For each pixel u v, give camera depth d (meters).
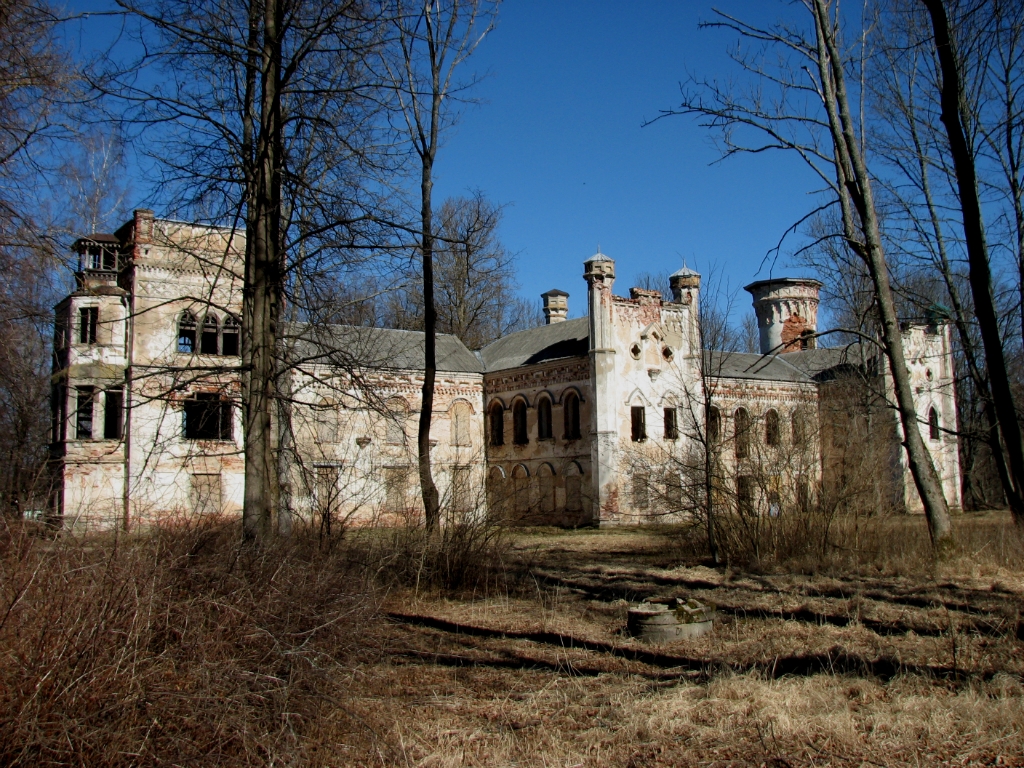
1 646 5.52
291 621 7.28
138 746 5.54
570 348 38.72
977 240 16.06
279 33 12.83
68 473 29.81
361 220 13.09
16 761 5.12
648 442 36.56
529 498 39.25
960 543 17.56
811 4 18.11
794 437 20.23
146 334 31.75
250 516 12.10
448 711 8.23
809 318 49.84
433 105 21.17
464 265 50.91
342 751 6.75
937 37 15.47
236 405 14.70
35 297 21.44
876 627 11.22
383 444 35.25
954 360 42.84
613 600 14.59
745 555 18.53
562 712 8.11
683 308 38.84
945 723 7.13
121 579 6.28
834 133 18.22
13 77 15.10
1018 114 19.16
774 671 8.95
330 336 15.94
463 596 14.80
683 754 6.85
